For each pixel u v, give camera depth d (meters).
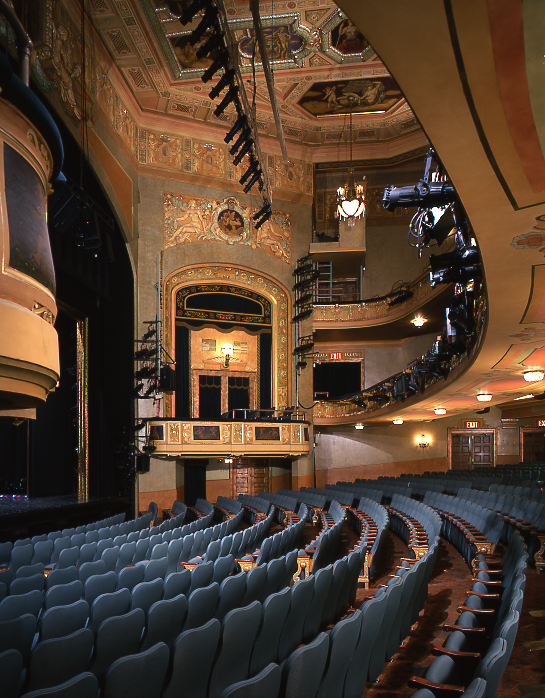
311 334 19.69
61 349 15.68
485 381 12.55
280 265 19.36
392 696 3.87
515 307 7.01
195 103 16.72
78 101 12.34
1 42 8.82
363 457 22.86
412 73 3.19
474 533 8.04
